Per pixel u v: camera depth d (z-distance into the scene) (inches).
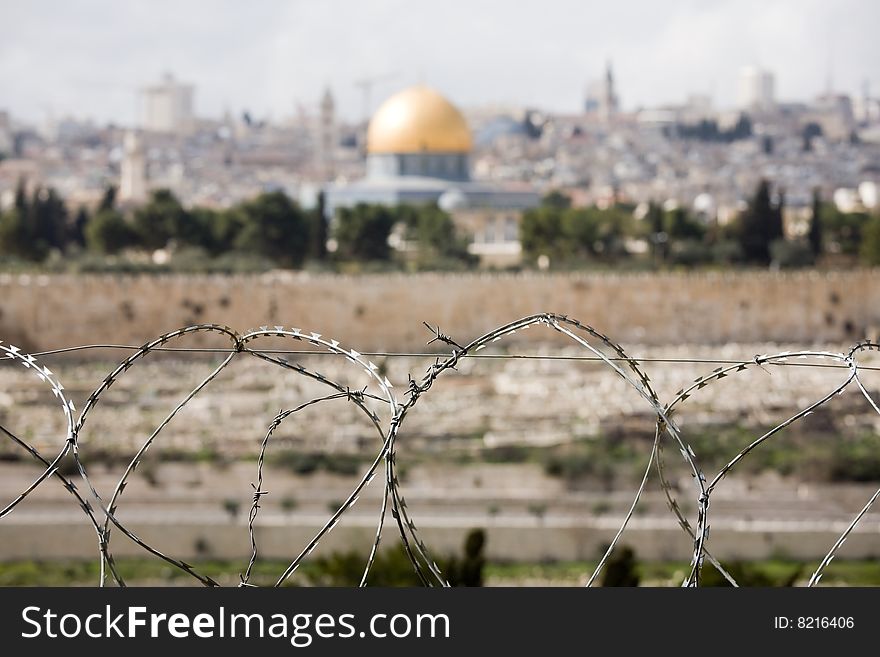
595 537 6668.3
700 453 7677.2
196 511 7101.4
